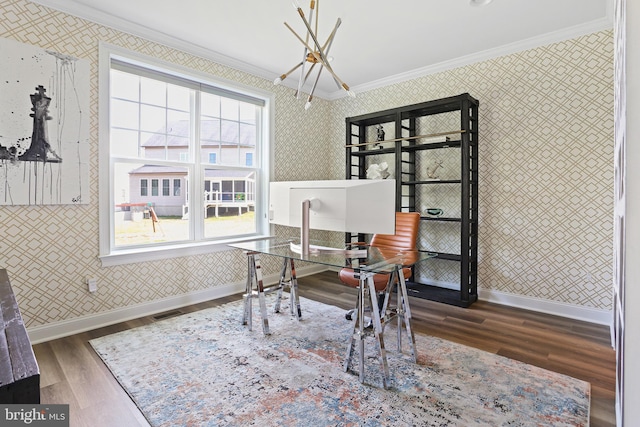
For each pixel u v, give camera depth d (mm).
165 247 3174
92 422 1574
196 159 3441
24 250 2377
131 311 2910
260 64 3725
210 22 2816
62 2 2461
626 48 1122
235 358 2191
